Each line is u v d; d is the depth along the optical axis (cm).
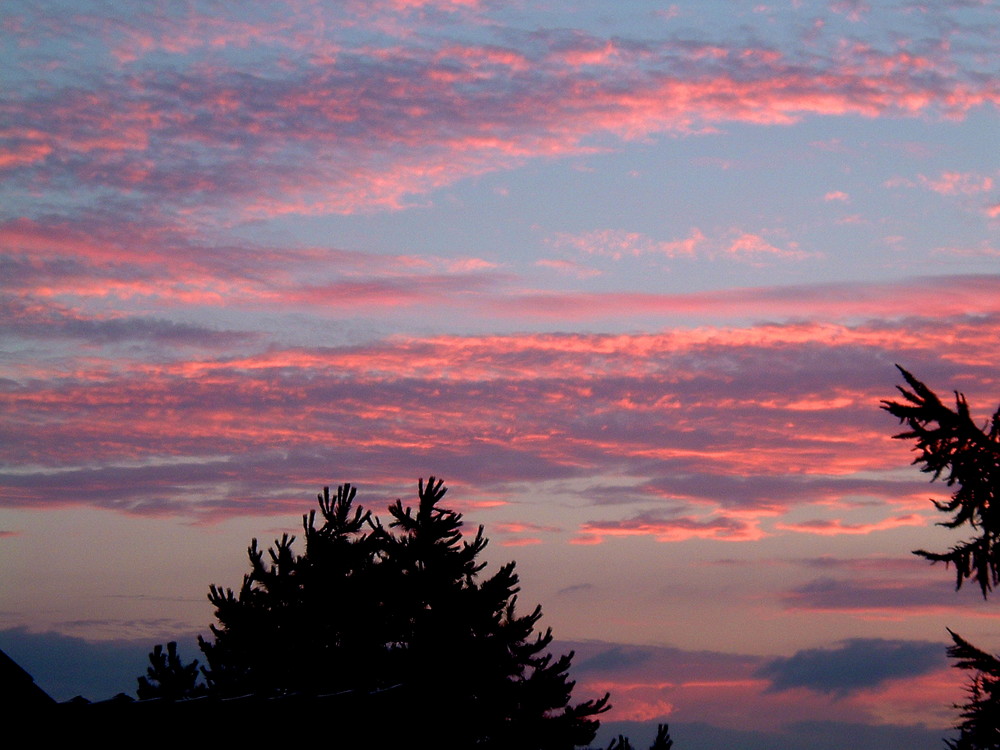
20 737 1318
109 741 1383
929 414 799
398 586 3122
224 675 3114
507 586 3153
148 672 3134
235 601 3183
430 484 3303
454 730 1831
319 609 3117
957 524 802
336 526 3272
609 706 2997
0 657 1318
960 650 832
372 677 3019
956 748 831
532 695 2875
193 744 1431
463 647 2964
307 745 1523
